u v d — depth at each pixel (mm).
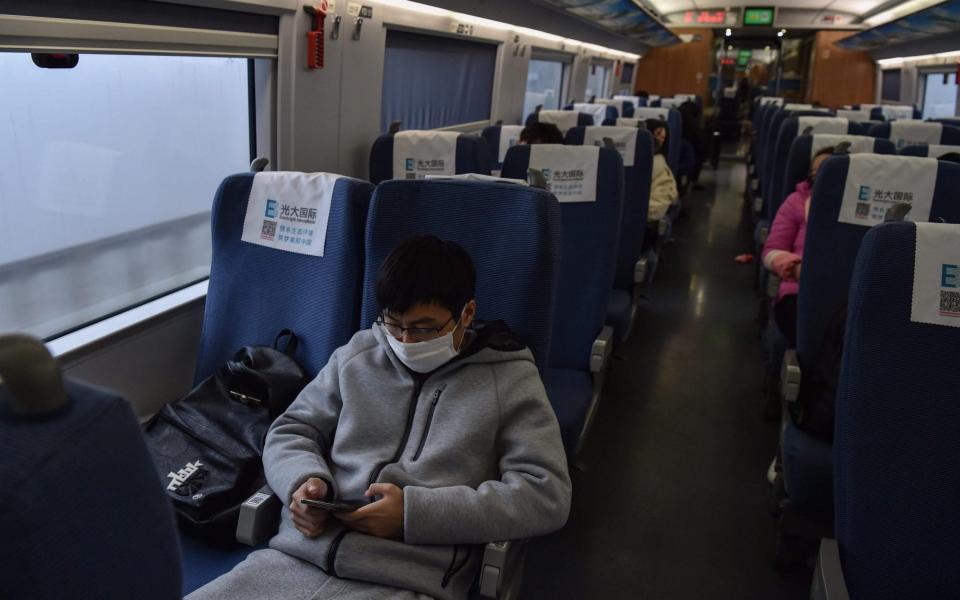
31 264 2035
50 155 2043
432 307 1429
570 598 2154
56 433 414
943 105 9789
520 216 1644
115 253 2324
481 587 1312
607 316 3086
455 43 5207
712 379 3846
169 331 2357
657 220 4594
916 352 1354
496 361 1530
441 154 3477
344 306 1831
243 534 1445
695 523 2562
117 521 448
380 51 3773
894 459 1352
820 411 2051
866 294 1384
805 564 2283
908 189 2373
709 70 15617
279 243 1926
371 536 1352
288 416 1603
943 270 1354
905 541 1338
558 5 6273
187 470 1629
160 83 2418
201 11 2355
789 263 3041
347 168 3648
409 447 1482
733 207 9234
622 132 3324
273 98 2939
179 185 2588
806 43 15367
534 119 5422
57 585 411
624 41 11438
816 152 3525
